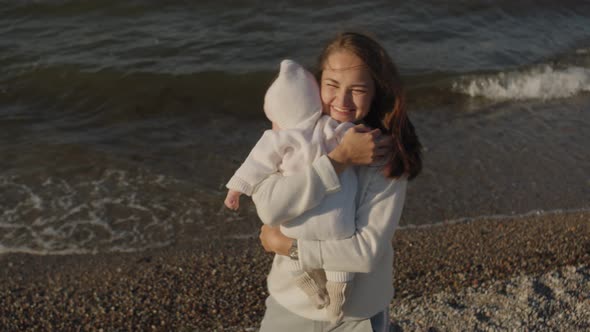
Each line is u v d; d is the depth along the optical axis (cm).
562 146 739
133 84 911
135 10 1177
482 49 1102
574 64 1054
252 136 785
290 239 202
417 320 430
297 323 232
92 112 848
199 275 506
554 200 616
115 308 471
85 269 516
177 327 450
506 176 662
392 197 199
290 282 224
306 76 206
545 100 896
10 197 613
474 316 427
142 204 609
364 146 193
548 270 496
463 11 1254
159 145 742
